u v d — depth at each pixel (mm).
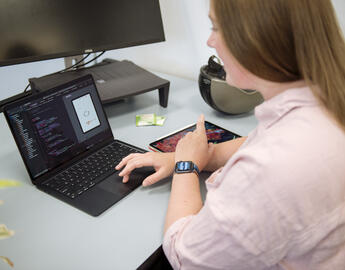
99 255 616
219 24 485
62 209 724
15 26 967
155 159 802
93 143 909
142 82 1161
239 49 476
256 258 486
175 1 1341
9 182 403
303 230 468
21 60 992
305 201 448
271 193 447
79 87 891
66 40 1055
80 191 766
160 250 636
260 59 474
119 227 679
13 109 746
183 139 836
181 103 1237
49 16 1011
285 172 443
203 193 774
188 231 551
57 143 828
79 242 643
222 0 469
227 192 492
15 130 746
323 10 459
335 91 467
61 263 599
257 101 1091
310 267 519
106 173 827
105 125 947
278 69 485
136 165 791
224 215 481
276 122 522
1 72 2008
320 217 467
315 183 446
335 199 467
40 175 789
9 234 457
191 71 1465
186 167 743
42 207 730
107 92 1092
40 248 628
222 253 500
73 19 1052
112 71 1259
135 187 784
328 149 456
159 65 1573
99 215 707
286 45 459
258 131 557
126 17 1137
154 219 701
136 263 602
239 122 1104
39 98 800
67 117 854
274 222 455
